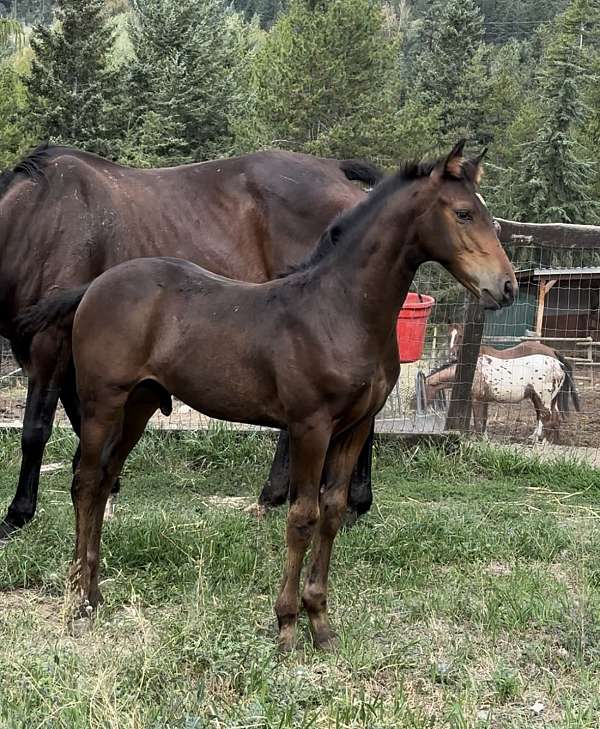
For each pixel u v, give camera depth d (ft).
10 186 16.40
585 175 76.13
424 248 11.23
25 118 77.36
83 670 10.42
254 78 88.33
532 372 26.68
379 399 11.51
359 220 11.32
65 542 14.89
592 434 28.17
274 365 11.14
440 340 36.76
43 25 78.02
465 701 10.10
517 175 78.54
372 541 15.52
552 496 20.11
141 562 14.40
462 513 17.70
